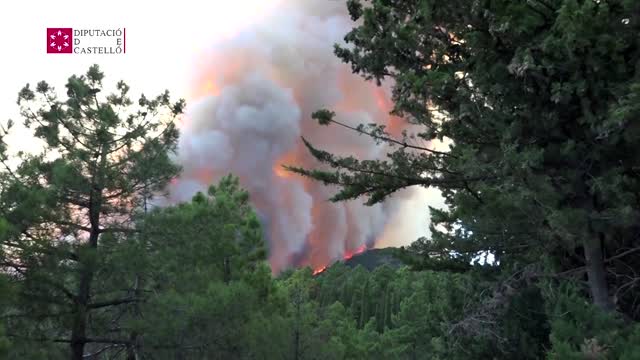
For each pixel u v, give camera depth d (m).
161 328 11.06
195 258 12.60
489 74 7.76
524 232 9.27
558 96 6.77
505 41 7.47
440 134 9.44
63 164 11.63
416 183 9.85
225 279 17.11
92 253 11.17
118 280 11.88
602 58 6.80
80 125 12.46
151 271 12.30
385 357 37.69
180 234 12.41
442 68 9.16
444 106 8.62
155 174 12.77
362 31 9.76
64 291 11.55
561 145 7.84
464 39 8.38
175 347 11.57
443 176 9.78
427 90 8.19
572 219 7.29
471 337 10.70
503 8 7.05
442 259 13.25
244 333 12.45
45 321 11.59
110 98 12.84
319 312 26.41
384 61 9.88
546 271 9.18
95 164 11.95
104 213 12.42
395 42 9.32
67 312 11.36
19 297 10.45
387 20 9.45
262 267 19.05
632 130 6.52
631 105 5.96
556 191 7.80
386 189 10.18
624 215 7.08
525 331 10.70
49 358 11.01
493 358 10.94
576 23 6.27
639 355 5.45
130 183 12.53
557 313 7.29
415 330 30.55
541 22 7.05
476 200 9.75
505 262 11.91
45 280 10.93
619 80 6.95
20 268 10.98
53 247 11.33
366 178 9.92
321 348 21.72
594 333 6.34
